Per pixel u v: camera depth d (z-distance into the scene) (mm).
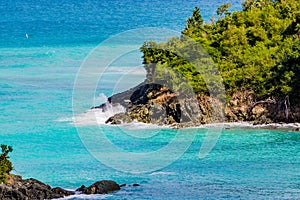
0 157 132625
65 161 155625
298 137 171125
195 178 143875
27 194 125188
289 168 151125
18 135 179375
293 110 178750
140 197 131125
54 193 128375
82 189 133125
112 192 132750
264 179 144000
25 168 151125
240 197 133250
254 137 172250
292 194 135000
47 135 177375
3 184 125062
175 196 132625
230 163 154625
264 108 180375
